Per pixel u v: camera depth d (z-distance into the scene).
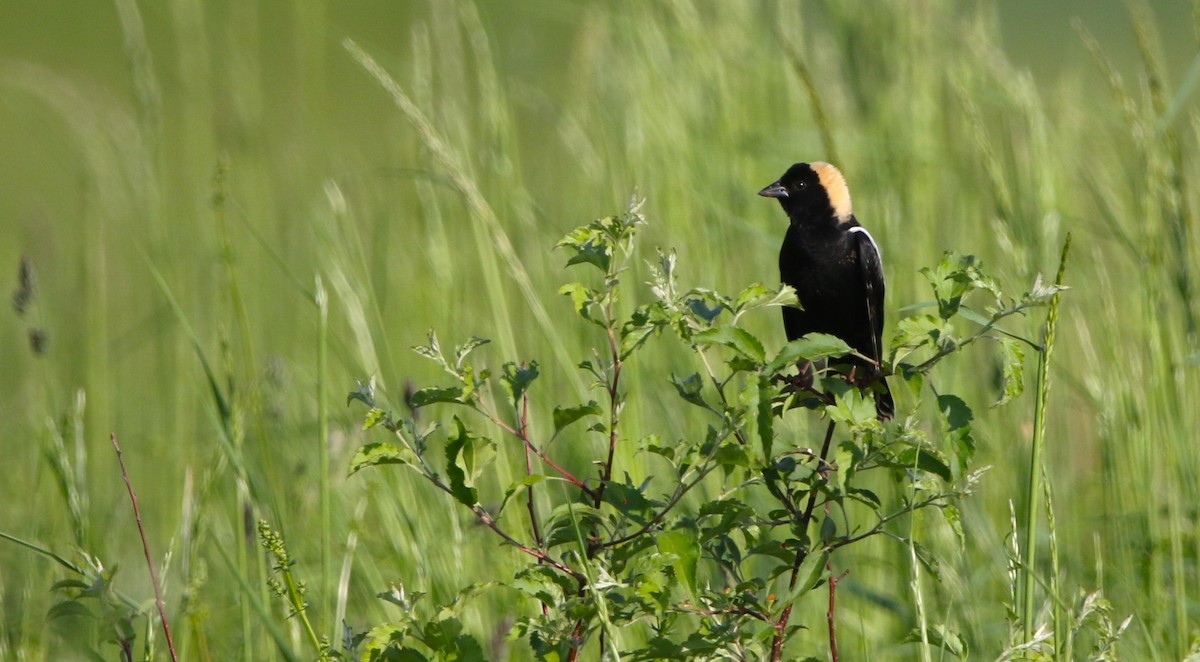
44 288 14.25
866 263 9.63
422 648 7.84
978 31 12.14
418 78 12.09
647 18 13.35
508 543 5.83
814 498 5.92
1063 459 10.81
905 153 12.63
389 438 9.68
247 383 8.91
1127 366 9.62
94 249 12.74
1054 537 6.55
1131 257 11.13
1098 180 11.54
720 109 13.16
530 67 14.62
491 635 8.79
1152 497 9.29
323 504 7.67
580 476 10.06
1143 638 8.87
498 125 11.99
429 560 8.88
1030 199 11.48
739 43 13.97
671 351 11.10
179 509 10.18
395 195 14.02
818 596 9.58
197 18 14.80
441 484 5.77
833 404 5.97
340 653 6.00
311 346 12.51
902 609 9.15
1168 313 9.87
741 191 13.03
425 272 11.91
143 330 14.18
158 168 13.33
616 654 5.34
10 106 16.38
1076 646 8.45
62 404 11.49
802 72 10.61
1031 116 11.36
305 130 15.84
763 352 5.49
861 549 10.30
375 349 11.17
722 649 5.72
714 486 9.75
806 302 9.91
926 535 9.41
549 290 11.87
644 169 12.58
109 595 6.35
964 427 5.70
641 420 10.31
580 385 10.05
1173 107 9.91
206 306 12.56
